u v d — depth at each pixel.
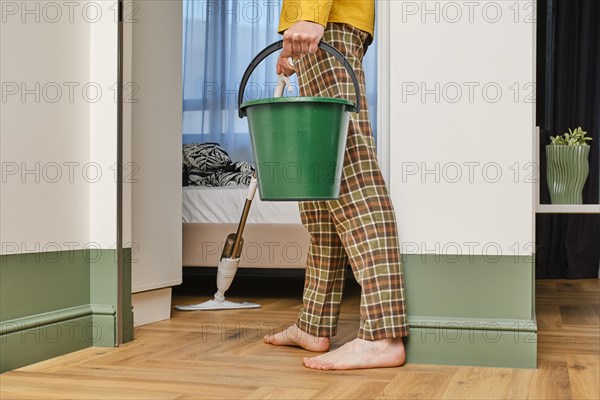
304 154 1.29
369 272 1.86
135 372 1.79
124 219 2.21
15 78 1.91
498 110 1.90
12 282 1.88
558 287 4.09
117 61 2.20
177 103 2.73
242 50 4.50
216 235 3.25
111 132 2.19
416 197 1.94
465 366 1.88
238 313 2.87
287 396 1.55
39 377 1.75
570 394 1.57
